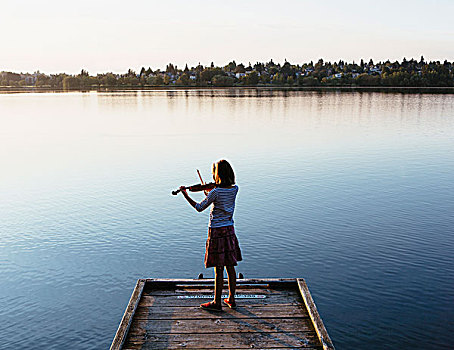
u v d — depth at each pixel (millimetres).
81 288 9219
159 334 5258
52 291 9117
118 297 8859
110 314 8289
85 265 10258
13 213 14055
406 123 41688
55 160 23594
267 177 18688
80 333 7699
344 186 17047
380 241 11344
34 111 63656
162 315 5703
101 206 14773
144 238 11859
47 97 118688
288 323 5496
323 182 17734
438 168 20328
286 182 17766
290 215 13508
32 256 10758
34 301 8719
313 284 9117
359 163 21734
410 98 96062
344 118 47562
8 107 73000
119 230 12445
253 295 6273
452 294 8688
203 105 75750
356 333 7461
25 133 36500
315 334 5250
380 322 7754
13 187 17500
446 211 13703
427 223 12617
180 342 5090
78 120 48812
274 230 12219
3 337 7539
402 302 8375
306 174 19234
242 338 5168
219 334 5250
